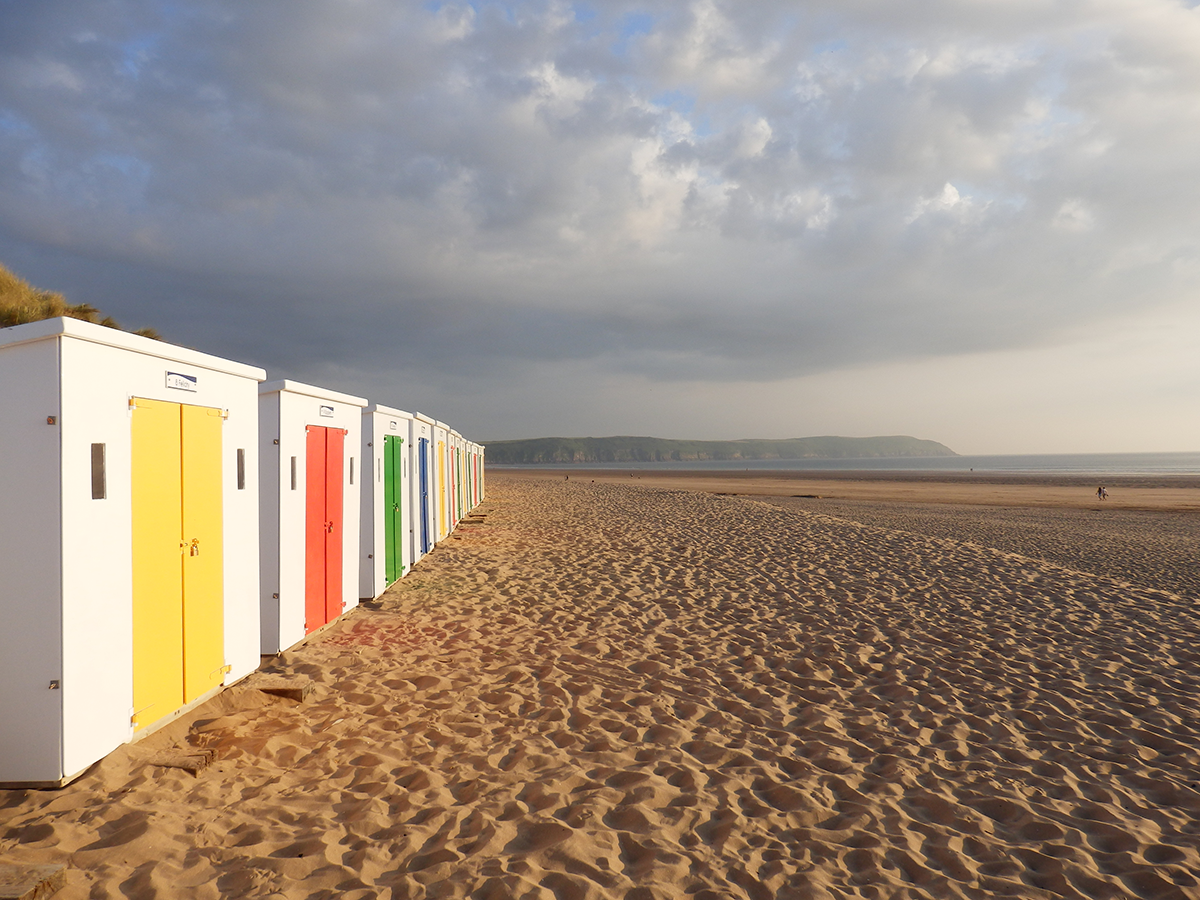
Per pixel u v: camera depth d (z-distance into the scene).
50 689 3.77
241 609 5.73
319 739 4.83
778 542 15.26
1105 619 8.91
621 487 41.34
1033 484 57.66
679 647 7.35
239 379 5.67
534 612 8.70
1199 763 4.75
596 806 3.87
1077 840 3.72
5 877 2.93
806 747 4.92
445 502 15.31
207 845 3.43
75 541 3.84
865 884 3.25
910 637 7.89
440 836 3.56
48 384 3.74
